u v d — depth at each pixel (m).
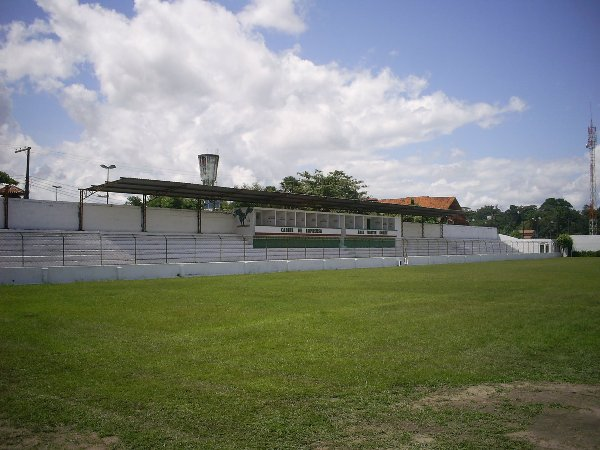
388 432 5.54
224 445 5.16
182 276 28.11
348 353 9.19
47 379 7.40
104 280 24.52
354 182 73.50
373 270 35.69
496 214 138.00
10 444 5.18
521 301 17.11
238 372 7.85
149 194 39.41
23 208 33.59
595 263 47.97
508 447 5.15
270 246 46.38
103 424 5.70
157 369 8.01
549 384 7.45
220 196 41.72
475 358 8.93
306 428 5.62
